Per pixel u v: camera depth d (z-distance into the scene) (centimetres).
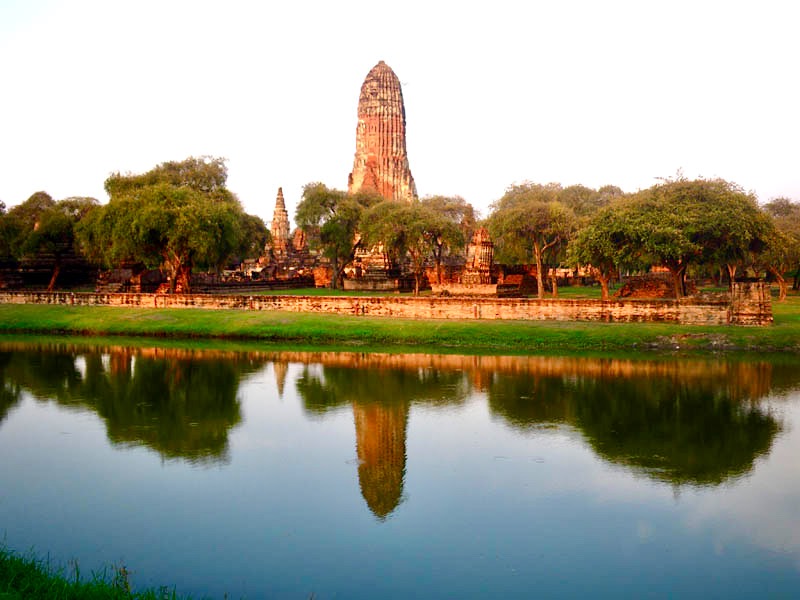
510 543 1817
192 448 2577
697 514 1981
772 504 2036
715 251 5688
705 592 1577
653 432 2723
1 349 4725
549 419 2911
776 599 1537
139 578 1628
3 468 2366
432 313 5441
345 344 4919
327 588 1595
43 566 1602
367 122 16025
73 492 2153
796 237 7781
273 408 3119
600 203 10719
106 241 6550
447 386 3519
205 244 6162
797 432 2705
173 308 6012
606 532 1873
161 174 8131
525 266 9419
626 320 5044
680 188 5844
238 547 1792
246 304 5931
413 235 7806
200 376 3800
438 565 1705
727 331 4625
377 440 2642
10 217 8519
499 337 4794
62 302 6381
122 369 4003
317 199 9581
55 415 3020
